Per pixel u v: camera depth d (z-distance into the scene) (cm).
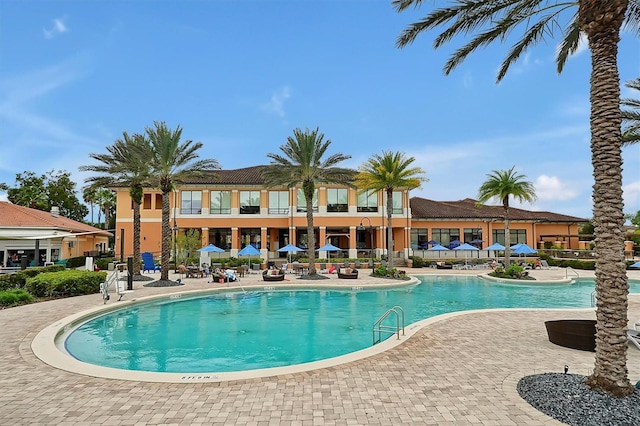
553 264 3862
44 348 895
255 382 674
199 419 530
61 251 3538
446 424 512
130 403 586
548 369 744
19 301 1540
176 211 3988
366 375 709
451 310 1661
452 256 4250
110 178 2784
